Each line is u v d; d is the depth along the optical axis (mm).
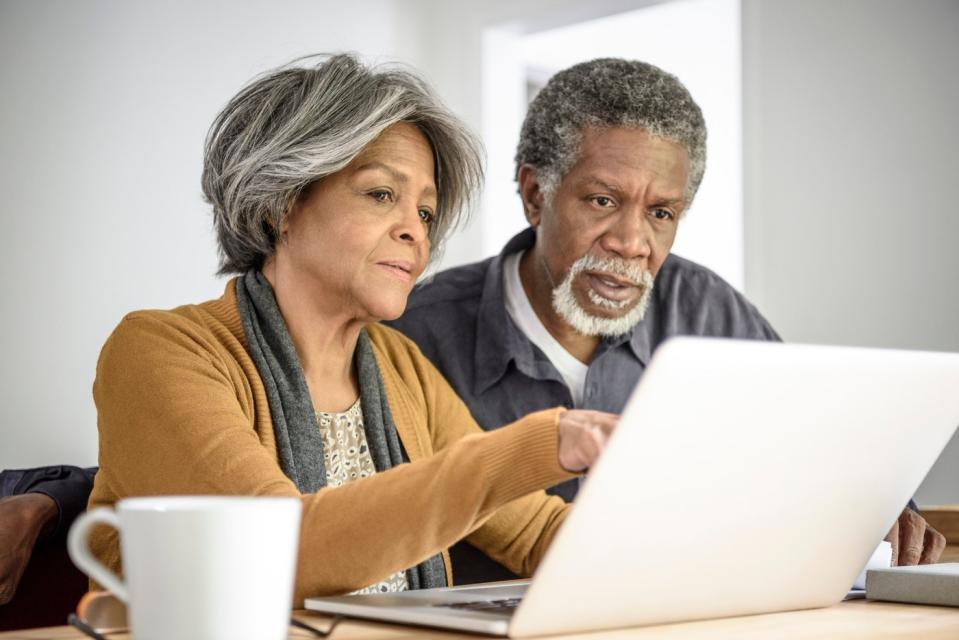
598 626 718
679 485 684
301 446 1230
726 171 3395
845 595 895
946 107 2770
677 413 650
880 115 2865
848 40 2916
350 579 839
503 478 783
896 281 2840
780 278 3027
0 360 2857
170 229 3197
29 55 2924
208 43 3283
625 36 3709
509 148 3691
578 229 1652
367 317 1281
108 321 3062
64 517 1311
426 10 3791
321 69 1271
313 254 1254
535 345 1718
